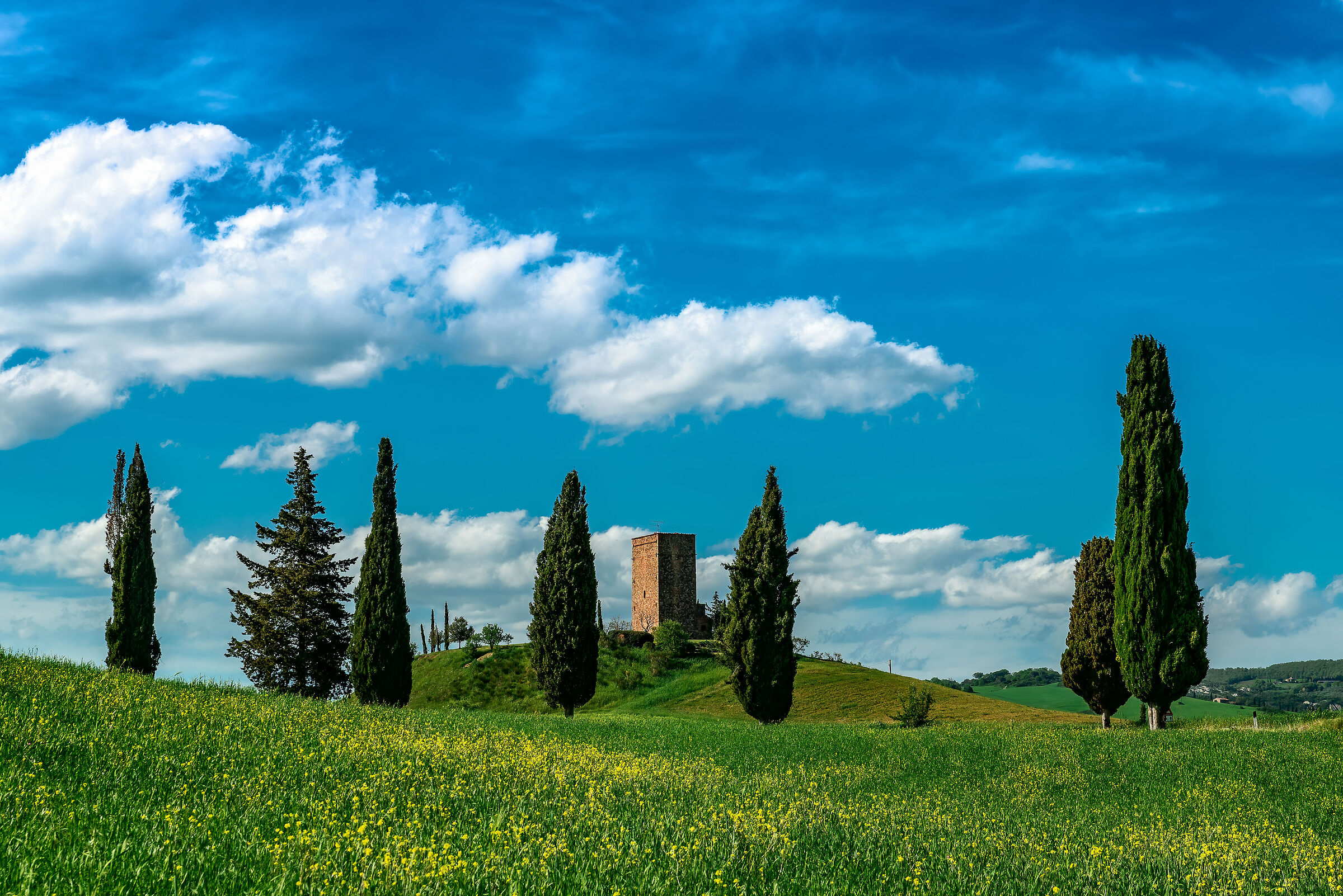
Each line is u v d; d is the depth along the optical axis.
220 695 20.94
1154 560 33.97
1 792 8.70
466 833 9.27
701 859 8.85
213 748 13.16
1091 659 39.50
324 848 7.83
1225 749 24.55
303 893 6.77
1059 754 23.69
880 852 10.25
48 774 10.28
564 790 12.72
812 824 11.47
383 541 38.75
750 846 9.67
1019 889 9.18
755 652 39.25
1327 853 12.15
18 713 13.52
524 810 11.00
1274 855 11.85
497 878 7.63
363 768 12.82
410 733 17.66
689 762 18.62
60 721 13.60
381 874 7.32
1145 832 13.81
